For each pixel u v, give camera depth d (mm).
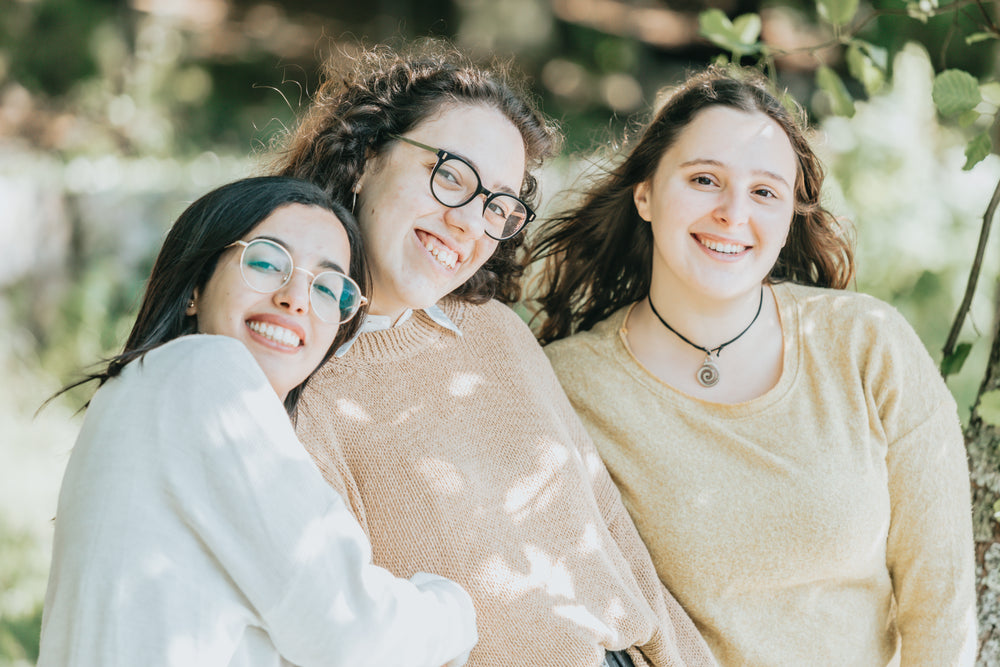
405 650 1611
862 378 2248
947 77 2436
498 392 2160
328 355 1936
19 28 9852
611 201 2500
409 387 2064
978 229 5770
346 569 1578
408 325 2096
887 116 5863
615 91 12672
